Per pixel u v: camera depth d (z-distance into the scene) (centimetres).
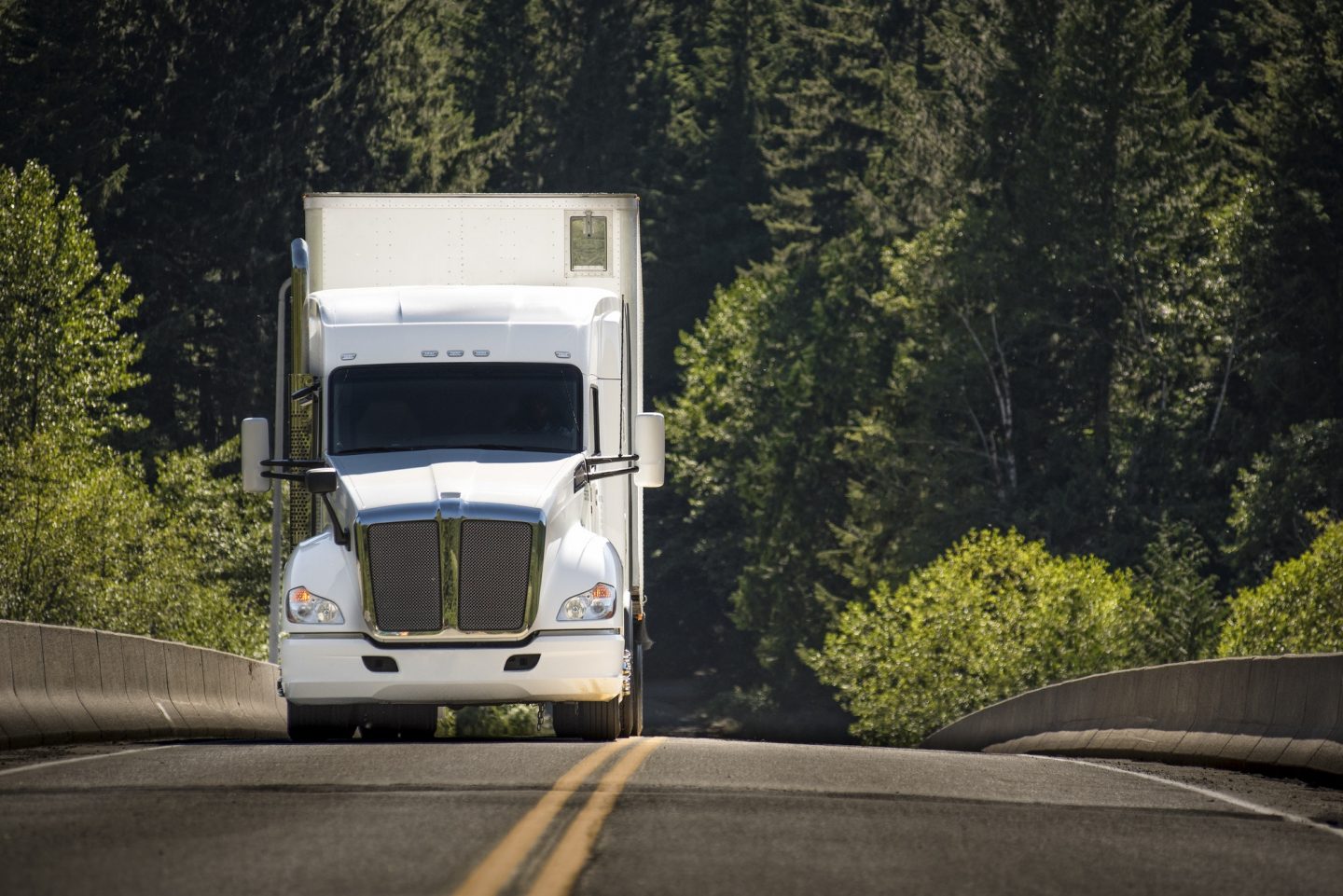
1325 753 5056
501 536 5338
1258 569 19788
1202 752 5953
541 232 6469
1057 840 3319
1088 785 4466
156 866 2784
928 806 3759
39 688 5544
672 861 2895
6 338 14738
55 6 19675
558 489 5538
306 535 5797
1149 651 16100
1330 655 5250
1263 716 5653
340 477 5578
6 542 13425
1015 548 16925
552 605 5378
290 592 5381
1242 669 5900
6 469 13738
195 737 6775
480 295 6122
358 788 3784
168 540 14050
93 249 15275
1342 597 13938
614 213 6488
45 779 3978
